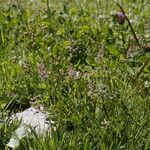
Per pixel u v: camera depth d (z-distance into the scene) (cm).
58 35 750
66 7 863
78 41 709
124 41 686
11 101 531
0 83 595
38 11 906
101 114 480
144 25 789
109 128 455
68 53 686
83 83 559
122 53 635
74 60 674
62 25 788
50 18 818
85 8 945
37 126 497
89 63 622
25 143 435
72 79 572
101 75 580
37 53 680
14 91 586
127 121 464
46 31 771
